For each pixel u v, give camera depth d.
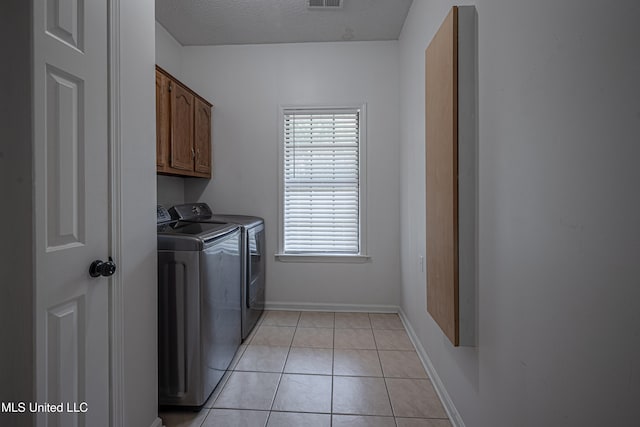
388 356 2.16
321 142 3.04
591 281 0.68
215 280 1.75
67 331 0.96
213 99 3.06
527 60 0.91
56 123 0.91
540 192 0.85
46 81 0.88
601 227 0.66
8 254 0.85
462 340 1.27
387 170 2.96
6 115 0.84
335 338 2.44
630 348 0.59
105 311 1.11
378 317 2.88
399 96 2.92
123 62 1.20
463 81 1.26
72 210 0.97
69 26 0.95
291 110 3.04
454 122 1.27
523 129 0.93
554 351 0.80
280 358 2.12
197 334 1.57
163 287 1.57
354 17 2.59
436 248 1.53
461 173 1.27
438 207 1.48
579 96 0.71
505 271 1.04
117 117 1.16
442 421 1.52
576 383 0.73
